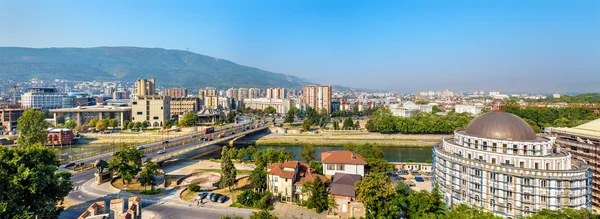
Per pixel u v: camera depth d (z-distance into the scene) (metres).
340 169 126.44
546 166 86.81
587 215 74.38
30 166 76.81
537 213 80.94
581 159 111.06
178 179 132.88
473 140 98.00
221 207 99.44
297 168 119.62
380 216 85.94
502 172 87.94
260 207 98.75
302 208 100.88
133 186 119.12
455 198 98.31
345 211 96.00
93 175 131.62
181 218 90.00
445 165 103.00
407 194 95.69
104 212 71.94
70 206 96.12
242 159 176.12
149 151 183.88
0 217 62.38
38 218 70.88
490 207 90.06
